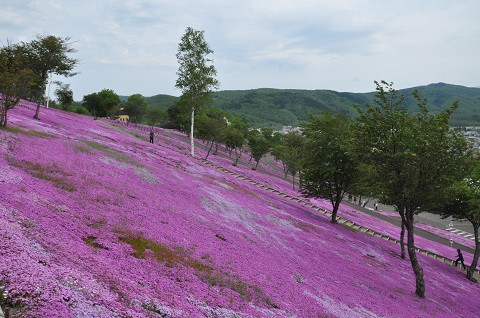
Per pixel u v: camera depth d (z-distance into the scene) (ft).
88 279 27.61
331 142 122.62
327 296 51.96
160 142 234.99
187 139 359.66
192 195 84.23
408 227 78.84
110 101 414.00
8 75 79.66
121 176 72.79
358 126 80.33
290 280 52.34
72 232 36.40
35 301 22.16
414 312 61.46
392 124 76.28
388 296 67.31
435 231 222.89
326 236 105.19
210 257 47.44
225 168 202.69
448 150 74.23
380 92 77.97
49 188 47.01
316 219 133.08
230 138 326.65
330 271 69.41
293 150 251.60
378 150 77.20
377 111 77.71
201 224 63.57
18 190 41.24
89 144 100.99
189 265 41.57
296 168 244.63
